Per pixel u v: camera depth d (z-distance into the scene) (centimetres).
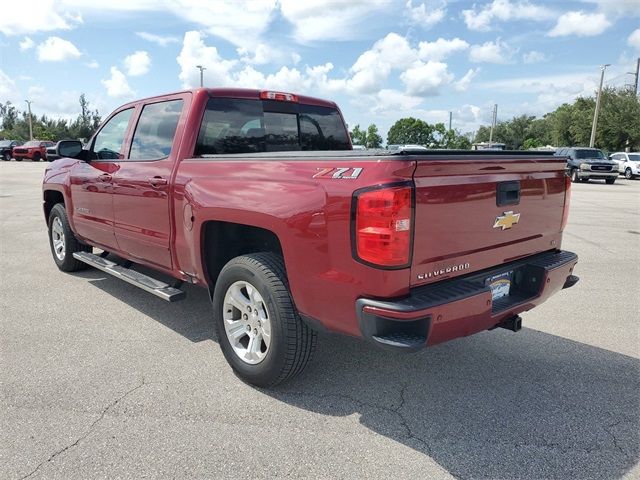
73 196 560
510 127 8856
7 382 345
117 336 429
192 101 405
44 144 4178
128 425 296
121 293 548
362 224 263
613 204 1579
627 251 817
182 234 391
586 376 367
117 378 353
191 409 314
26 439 280
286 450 275
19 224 1003
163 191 403
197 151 402
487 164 297
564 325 471
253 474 255
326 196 279
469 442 285
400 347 259
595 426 302
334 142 515
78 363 376
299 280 299
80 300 523
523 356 400
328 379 357
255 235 374
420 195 262
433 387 348
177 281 434
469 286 288
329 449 277
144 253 454
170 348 405
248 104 437
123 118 491
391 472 258
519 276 348
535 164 336
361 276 268
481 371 373
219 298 355
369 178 263
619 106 4634
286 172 307
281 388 343
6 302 514
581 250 824
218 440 283
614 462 268
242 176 335
